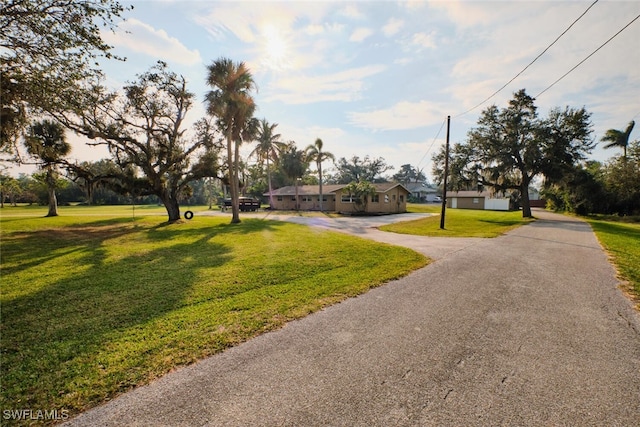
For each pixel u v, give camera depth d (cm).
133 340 342
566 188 2645
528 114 2211
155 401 237
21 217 2283
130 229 1532
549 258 775
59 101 920
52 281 589
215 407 229
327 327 375
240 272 648
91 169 1922
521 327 371
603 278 586
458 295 494
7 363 295
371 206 2958
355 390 249
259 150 3509
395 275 615
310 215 2728
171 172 1983
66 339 347
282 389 250
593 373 272
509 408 226
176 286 554
